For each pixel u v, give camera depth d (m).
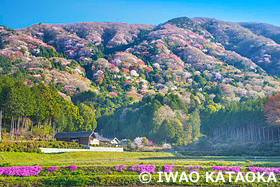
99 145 94.88
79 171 46.88
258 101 122.12
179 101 158.00
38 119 89.19
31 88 92.25
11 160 58.16
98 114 172.25
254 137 114.69
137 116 148.62
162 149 110.25
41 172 46.88
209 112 141.00
